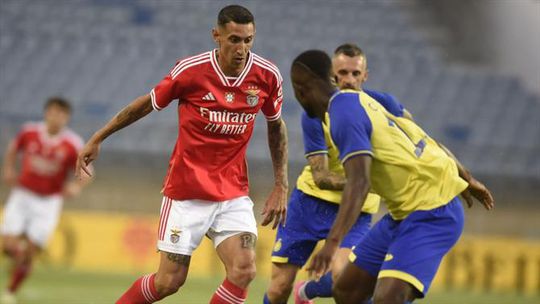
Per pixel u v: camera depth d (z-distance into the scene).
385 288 20.81
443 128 95.56
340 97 21.34
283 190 24.61
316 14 106.81
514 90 100.69
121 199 81.06
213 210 23.27
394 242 21.27
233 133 23.09
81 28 102.88
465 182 21.91
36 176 46.88
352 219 20.05
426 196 21.31
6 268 62.94
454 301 52.59
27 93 94.62
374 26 106.69
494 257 68.00
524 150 90.25
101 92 95.19
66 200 79.81
